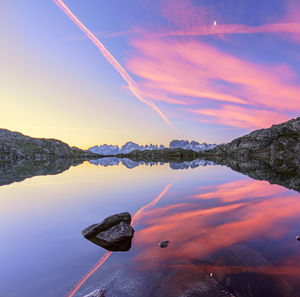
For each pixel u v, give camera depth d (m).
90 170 57.81
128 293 5.85
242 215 13.23
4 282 6.52
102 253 8.57
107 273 6.98
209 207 15.55
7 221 13.08
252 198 18.31
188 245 8.91
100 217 13.84
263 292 5.62
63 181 32.78
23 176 41.03
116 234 10.08
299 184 26.02
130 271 7.05
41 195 21.36
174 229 11.04
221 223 11.74
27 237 10.48
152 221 12.58
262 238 9.41
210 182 29.53
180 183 29.06
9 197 20.41
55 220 13.26
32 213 14.84
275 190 22.08
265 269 6.78
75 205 17.12
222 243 8.96
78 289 6.13
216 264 7.22
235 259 7.52
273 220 12.07
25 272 7.13
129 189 24.77
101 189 24.91
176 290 5.89
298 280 6.11
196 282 6.22
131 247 9.03
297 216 12.80
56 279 6.68
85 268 7.37
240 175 38.81
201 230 10.71
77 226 12.13
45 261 7.95
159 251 8.50
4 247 9.27
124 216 12.40
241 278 6.33
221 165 77.38
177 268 7.12
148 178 36.38
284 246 8.51
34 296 5.81
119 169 61.38
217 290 5.81
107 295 5.79
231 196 19.38
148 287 6.11
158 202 17.67
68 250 8.94
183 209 15.17
